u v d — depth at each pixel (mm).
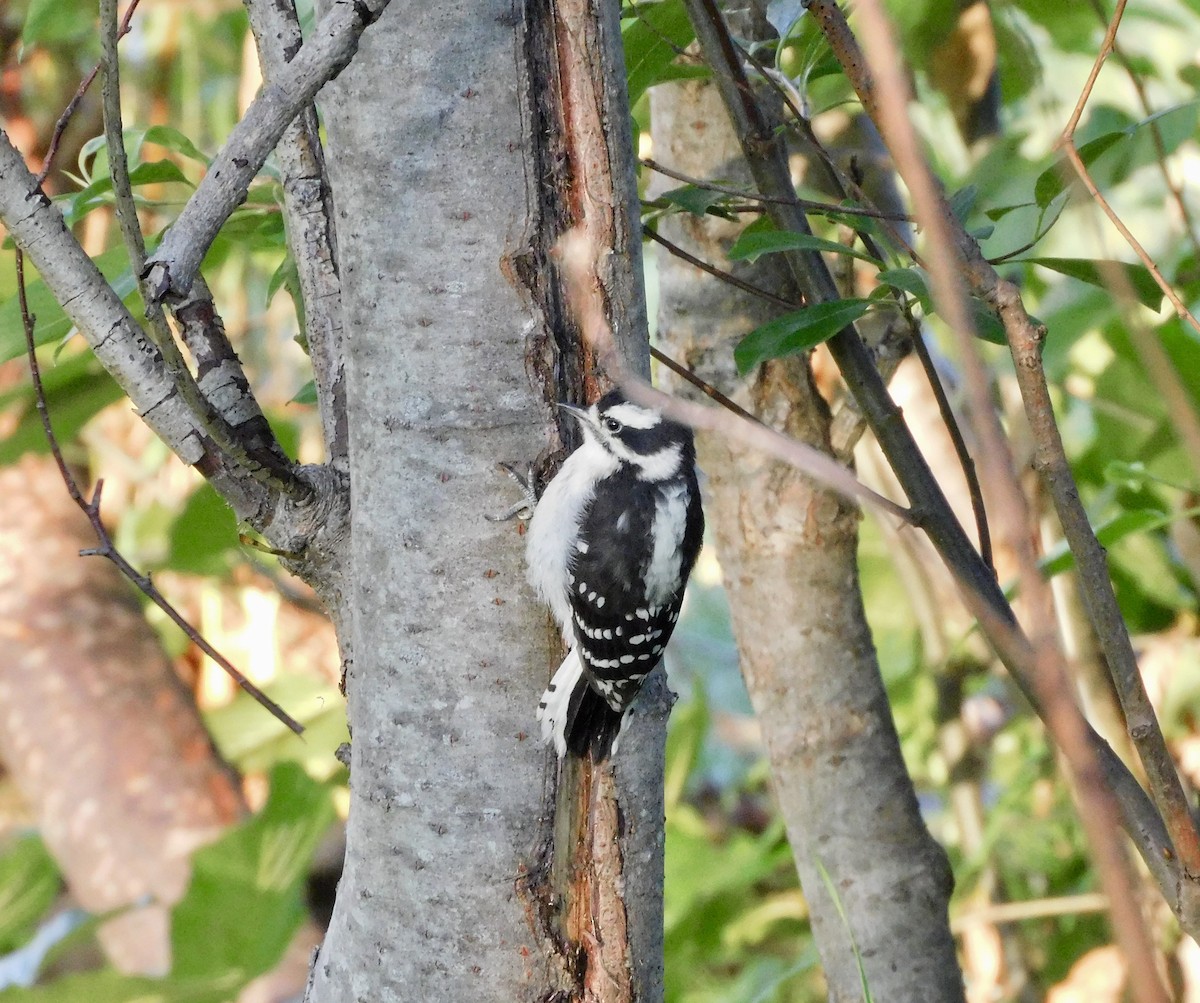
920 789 11828
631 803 5672
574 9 5434
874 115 4340
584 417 5570
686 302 7805
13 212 4984
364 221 5512
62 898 13586
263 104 4539
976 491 6102
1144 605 10164
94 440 13203
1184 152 10703
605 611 7078
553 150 5500
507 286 5461
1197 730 9766
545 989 5520
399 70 5375
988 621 3877
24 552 13492
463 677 5484
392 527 5543
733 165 7730
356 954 5691
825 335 5629
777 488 7512
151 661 13352
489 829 5473
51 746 12734
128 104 13242
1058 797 10383
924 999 7406
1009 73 10203
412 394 5496
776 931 11523
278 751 12695
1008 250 8242
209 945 7414
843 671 7551
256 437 5602
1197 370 8023
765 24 7266
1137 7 10242
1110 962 9195
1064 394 10633
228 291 12609
